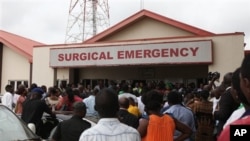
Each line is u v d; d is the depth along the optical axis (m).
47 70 20.38
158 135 4.52
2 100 11.12
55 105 9.85
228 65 15.74
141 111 8.59
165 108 6.12
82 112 5.18
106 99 3.05
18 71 24.39
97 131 2.99
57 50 19.41
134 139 3.06
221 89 7.02
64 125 5.09
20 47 25.39
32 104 7.40
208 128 7.01
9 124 5.27
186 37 16.41
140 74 20.28
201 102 7.12
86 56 18.50
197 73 18.98
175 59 16.33
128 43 17.55
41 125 7.41
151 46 16.84
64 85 14.42
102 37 20.11
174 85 16.84
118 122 3.11
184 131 4.77
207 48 15.84
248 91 1.95
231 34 15.77
